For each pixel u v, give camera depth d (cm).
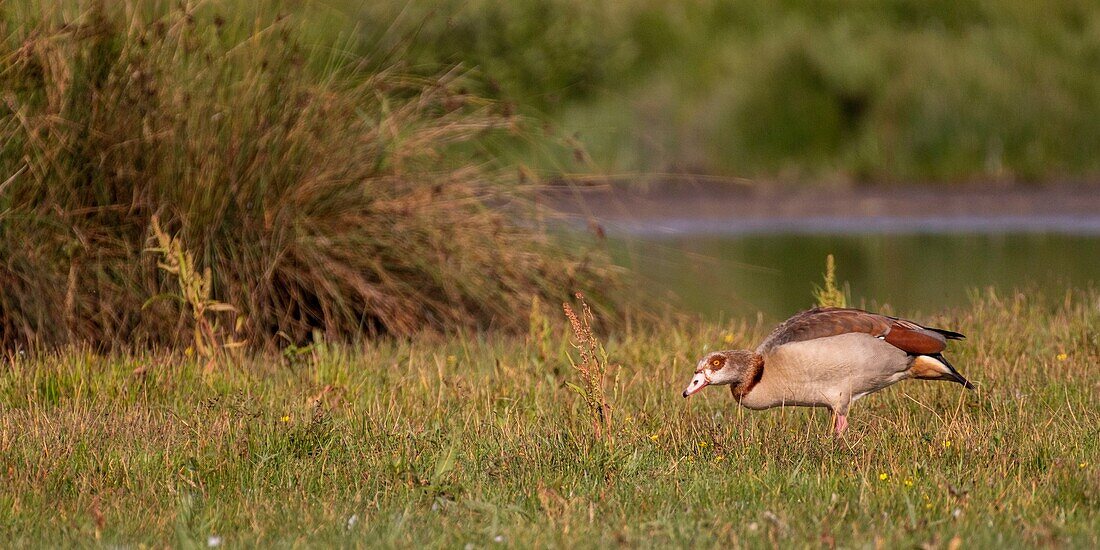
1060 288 2519
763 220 3822
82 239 1888
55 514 1112
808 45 4450
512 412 1466
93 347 1917
